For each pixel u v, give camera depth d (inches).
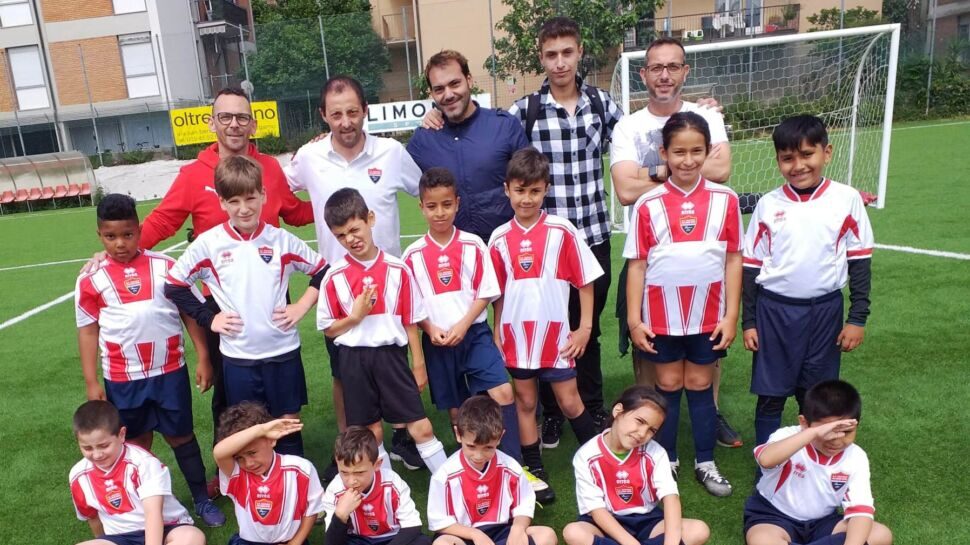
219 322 107.5
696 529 95.0
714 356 113.3
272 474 97.3
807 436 89.9
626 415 92.7
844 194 105.8
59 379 194.2
